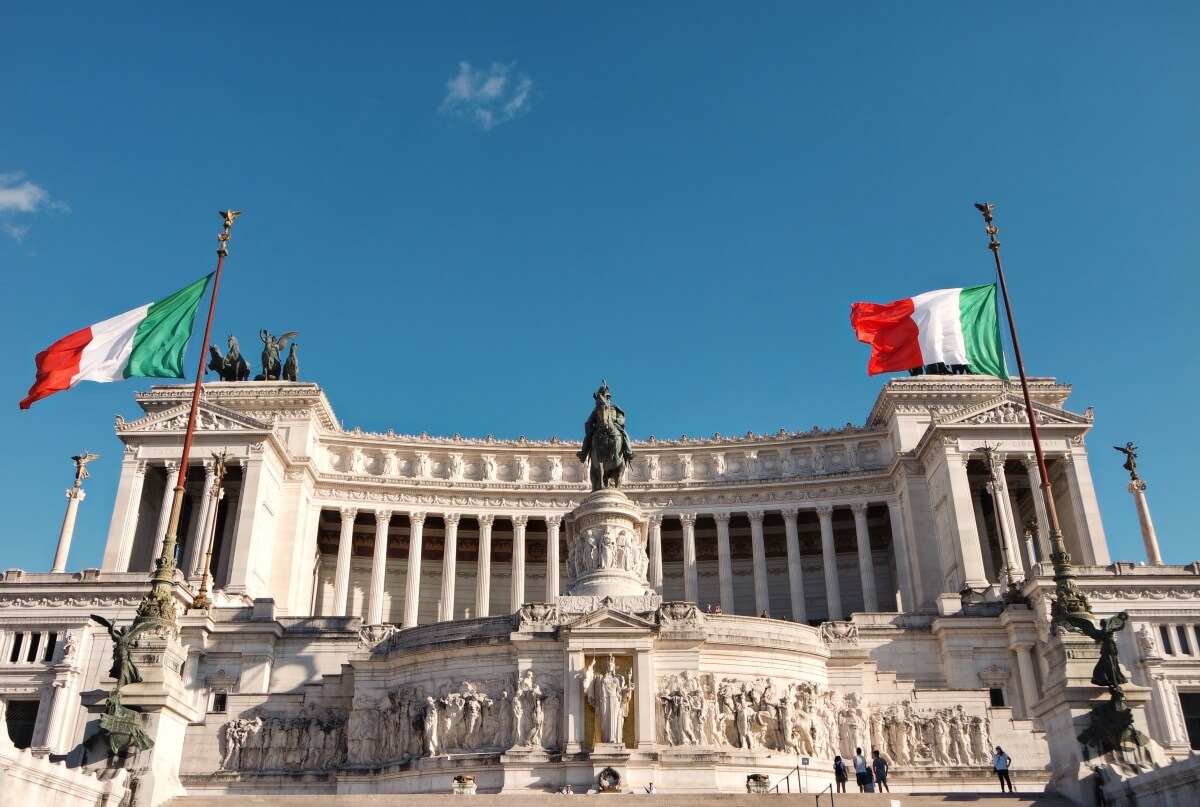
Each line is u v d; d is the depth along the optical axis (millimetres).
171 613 39031
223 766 54312
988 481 93188
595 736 48812
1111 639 36781
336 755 54594
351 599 104500
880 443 102812
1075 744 36406
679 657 51094
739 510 101875
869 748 54094
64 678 67375
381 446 103688
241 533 87500
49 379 55188
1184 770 29922
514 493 102938
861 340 58656
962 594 72688
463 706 50656
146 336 56156
